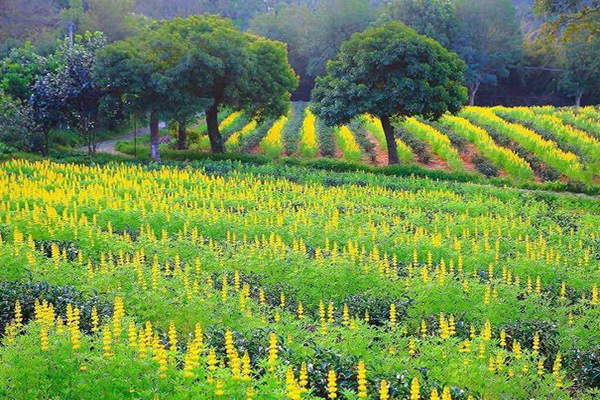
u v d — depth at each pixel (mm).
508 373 8977
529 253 16969
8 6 67938
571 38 33219
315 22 87375
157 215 18703
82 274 12992
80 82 35219
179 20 37031
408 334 11492
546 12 33656
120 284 12047
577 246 18359
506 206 24125
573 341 10484
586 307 12078
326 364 8828
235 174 28594
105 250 15695
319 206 21922
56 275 12734
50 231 16688
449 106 34906
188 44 34781
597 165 35000
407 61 33406
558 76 81750
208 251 14875
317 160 34906
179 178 26375
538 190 29906
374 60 33156
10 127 33125
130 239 16750
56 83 35156
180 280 12227
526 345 10797
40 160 33344
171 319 10703
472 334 9844
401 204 23797
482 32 80125
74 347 8438
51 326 9336
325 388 8484
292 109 68562
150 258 15164
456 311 11719
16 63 41656
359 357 9117
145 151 39156
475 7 79750
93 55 36844
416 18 76812
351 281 12969
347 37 84312
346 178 28859
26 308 11328
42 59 40906
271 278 13453
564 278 14344
